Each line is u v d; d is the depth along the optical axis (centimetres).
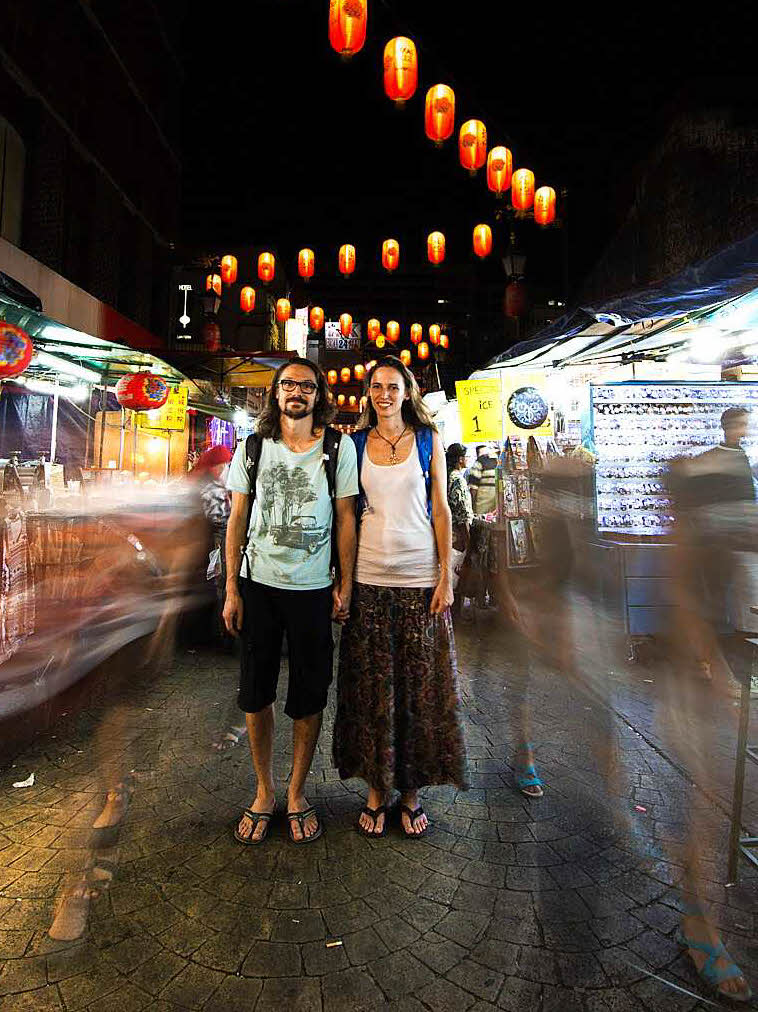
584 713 397
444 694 266
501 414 780
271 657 260
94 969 183
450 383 1797
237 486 262
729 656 253
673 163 947
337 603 264
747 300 420
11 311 500
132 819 269
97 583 274
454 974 184
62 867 232
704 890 215
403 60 666
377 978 182
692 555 276
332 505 262
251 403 1461
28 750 329
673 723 275
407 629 264
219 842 252
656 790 296
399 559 262
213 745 345
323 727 383
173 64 1561
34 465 456
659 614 514
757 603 270
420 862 240
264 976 182
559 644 327
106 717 259
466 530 540
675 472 298
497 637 588
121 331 1139
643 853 245
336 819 274
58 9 988
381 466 266
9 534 340
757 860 225
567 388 827
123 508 307
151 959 188
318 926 203
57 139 994
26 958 187
